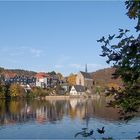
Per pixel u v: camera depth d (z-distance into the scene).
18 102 130.62
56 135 40.53
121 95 7.63
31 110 87.31
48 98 182.50
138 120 47.97
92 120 55.75
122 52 7.39
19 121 57.50
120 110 7.72
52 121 57.56
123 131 39.62
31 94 168.50
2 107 96.44
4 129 46.56
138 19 7.00
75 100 168.00
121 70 7.29
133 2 6.87
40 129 46.50
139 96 7.43
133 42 7.30
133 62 7.28
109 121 52.66
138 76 7.25
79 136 37.88
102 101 154.62
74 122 54.91
